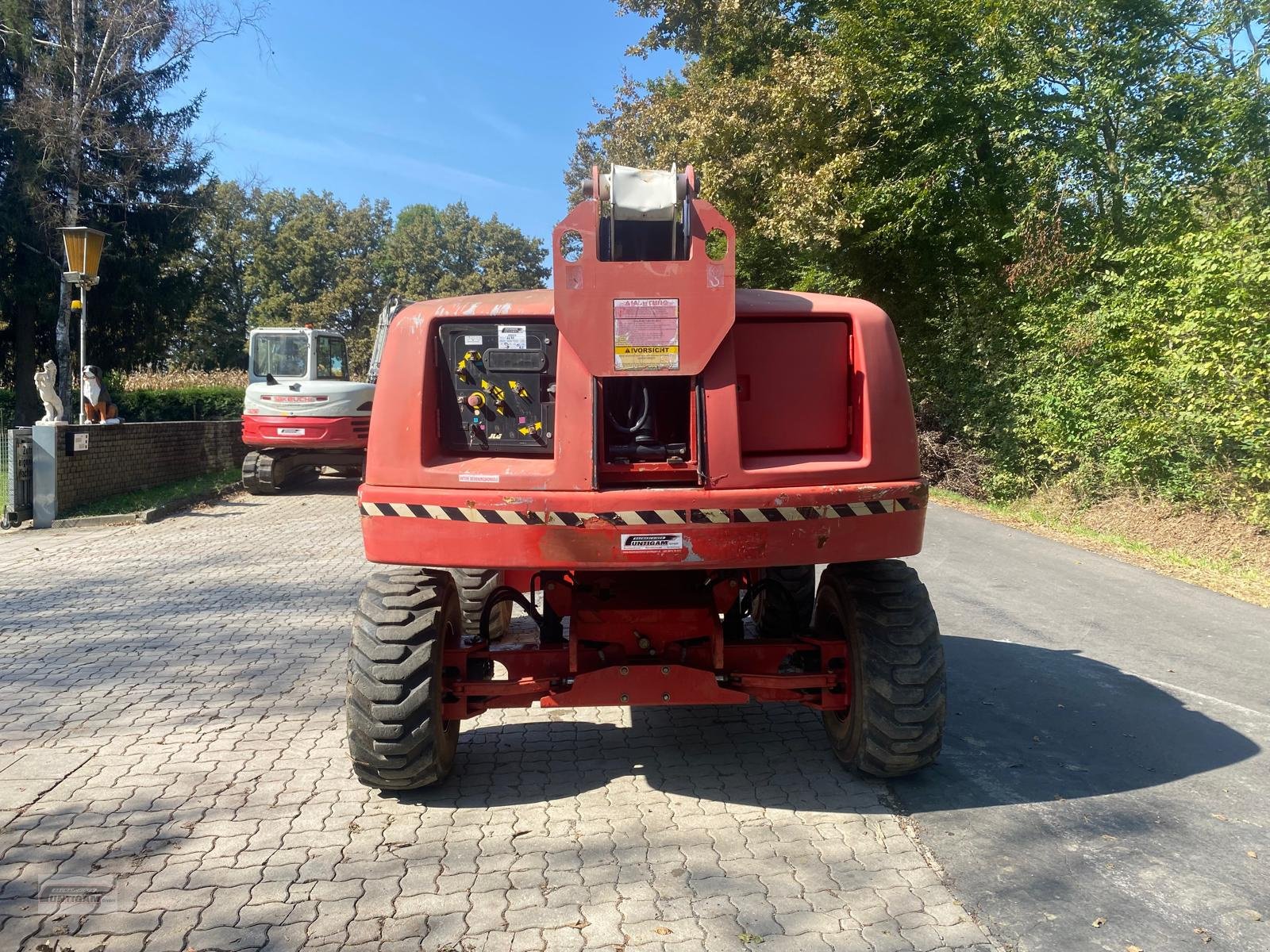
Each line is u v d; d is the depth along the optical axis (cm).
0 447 1348
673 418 394
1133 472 1254
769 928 323
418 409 385
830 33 1906
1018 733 513
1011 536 1205
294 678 613
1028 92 1524
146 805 423
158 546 1122
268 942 317
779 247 1812
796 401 399
